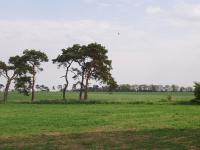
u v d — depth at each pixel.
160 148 23.70
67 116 51.59
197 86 87.38
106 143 25.84
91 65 112.06
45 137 29.58
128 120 45.03
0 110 66.62
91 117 49.88
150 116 51.09
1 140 28.17
